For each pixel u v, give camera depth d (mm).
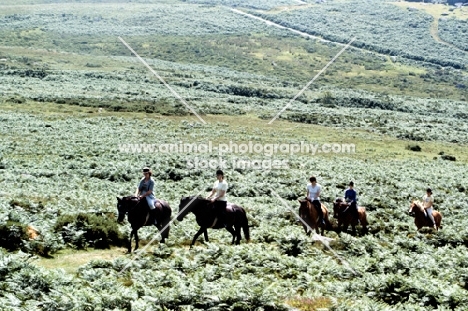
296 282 16359
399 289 15680
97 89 104688
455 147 81250
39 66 129625
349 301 14719
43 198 27797
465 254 20531
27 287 14258
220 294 13664
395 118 104125
